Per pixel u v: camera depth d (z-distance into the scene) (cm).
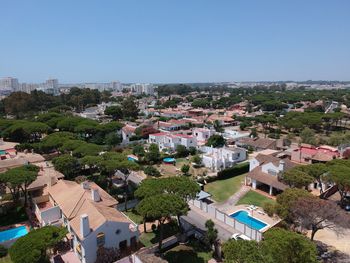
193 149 8856
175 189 4034
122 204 4897
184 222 4278
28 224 4322
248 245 2636
